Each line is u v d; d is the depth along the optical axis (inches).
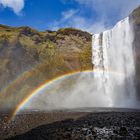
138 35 3046.3
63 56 3885.3
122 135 817.5
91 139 780.0
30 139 836.6
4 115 1567.4
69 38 4173.2
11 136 898.1
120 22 3331.7
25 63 3523.6
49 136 858.8
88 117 1318.9
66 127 1011.9
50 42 4047.7
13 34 3703.3
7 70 3334.2
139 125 994.1
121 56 3243.1
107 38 3523.6
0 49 3410.4
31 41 3850.9
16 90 3302.2
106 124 1043.3
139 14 3117.6
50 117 1406.3
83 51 3961.6
